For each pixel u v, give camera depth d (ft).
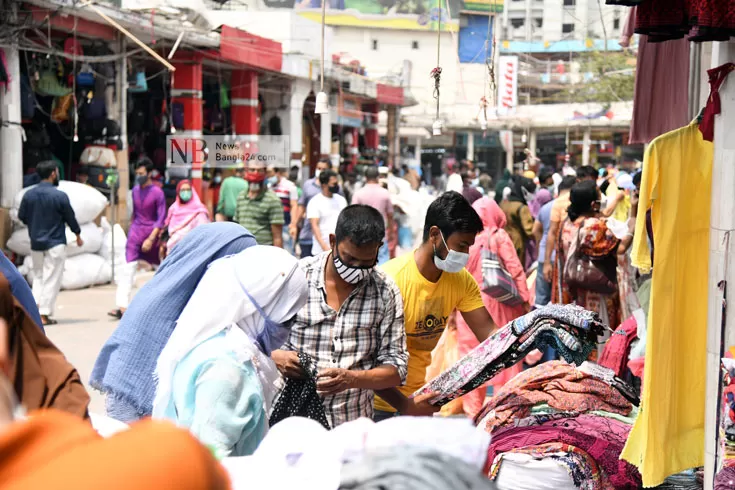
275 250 10.09
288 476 5.63
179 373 9.29
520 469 12.13
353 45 90.58
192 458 3.15
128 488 3.01
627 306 23.35
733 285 11.61
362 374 11.33
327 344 11.66
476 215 13.44
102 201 42.14
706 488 11.73
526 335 12.60
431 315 14.03
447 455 4.68
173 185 52.60
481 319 14.32
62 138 47.32
